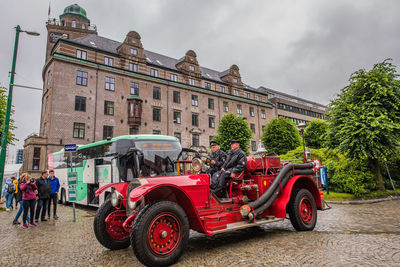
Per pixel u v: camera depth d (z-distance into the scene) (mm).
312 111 64500
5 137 12492
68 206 14461
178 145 9539
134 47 32250
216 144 6090
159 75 34594
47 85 28125
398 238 4984
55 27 44406
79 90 27109
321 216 8281
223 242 5332
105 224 5059
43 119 28391
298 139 33500
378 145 13172
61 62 26406
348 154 14133
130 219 4297
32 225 8320
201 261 4121
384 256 3941
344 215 8359
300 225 5926
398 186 16250
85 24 48875
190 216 4527
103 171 10484
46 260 4602
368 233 5664
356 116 13844
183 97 36125
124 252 4973
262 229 6512
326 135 15891
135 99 30359
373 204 11234
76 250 5203
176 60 41312
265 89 57750
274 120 34656
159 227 4008
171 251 4000
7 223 8906
